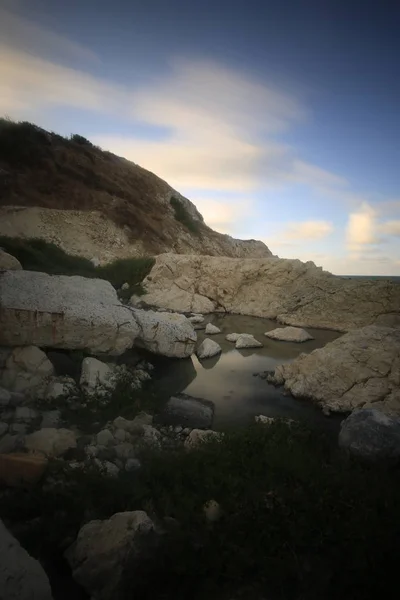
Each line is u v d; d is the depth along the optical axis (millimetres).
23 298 5973
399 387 5785
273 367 7746
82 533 2760
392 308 11398
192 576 2562
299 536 2830
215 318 13148
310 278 13508
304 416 5531
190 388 6504
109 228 25562
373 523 2912
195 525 2990
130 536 2633
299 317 12328
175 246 28812
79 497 3201
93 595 2482
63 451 3906
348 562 2623
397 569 2531
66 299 6375
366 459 4129
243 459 3896
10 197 23516
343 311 11898
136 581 2480
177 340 7414
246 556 2682
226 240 35969
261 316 13367
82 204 26266
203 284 14859
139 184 32688
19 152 25953
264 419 5180
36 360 5656
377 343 6695
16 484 3410
